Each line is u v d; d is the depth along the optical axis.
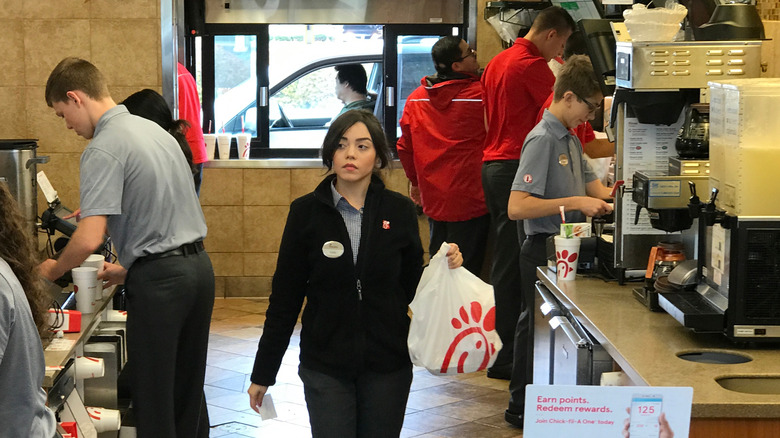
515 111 4.99
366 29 7.47
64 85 3.55
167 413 3.57
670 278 2.96
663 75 3.15
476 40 6.77
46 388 2.95
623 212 3.44
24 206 4.34
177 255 3.55
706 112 3.08
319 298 2.93
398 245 2.93
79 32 5.86
